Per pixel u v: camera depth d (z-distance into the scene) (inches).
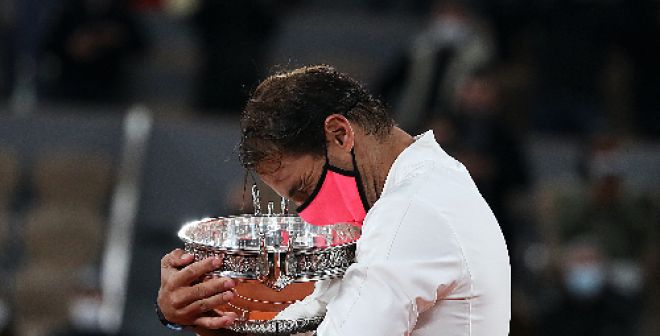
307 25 1473.9
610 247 1020.5
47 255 1087.6
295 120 314.3
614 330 957.2
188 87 1393.9
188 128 1160.8
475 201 319.6
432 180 315.6
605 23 1312.7
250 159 319.0
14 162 1160.2
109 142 1177.4
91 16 1339.8
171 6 1513.3
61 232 1094.4
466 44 1154.0
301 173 321.1
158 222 1146.7
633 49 1316.4
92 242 1102.4
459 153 1002.1
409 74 1166.3
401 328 304.2
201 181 1152.2
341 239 344.5
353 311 305.9
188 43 1460.4
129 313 1035.3
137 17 1443.2
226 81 1309.1
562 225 1031.6
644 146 1137.4
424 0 1526.8
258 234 350.6
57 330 994.1
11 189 1152.8
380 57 1460.4
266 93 319.0
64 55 1331.2
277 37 1435.8
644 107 1314.0
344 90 321.4
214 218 347.3
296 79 319.6
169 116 1256.2
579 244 1009.5
